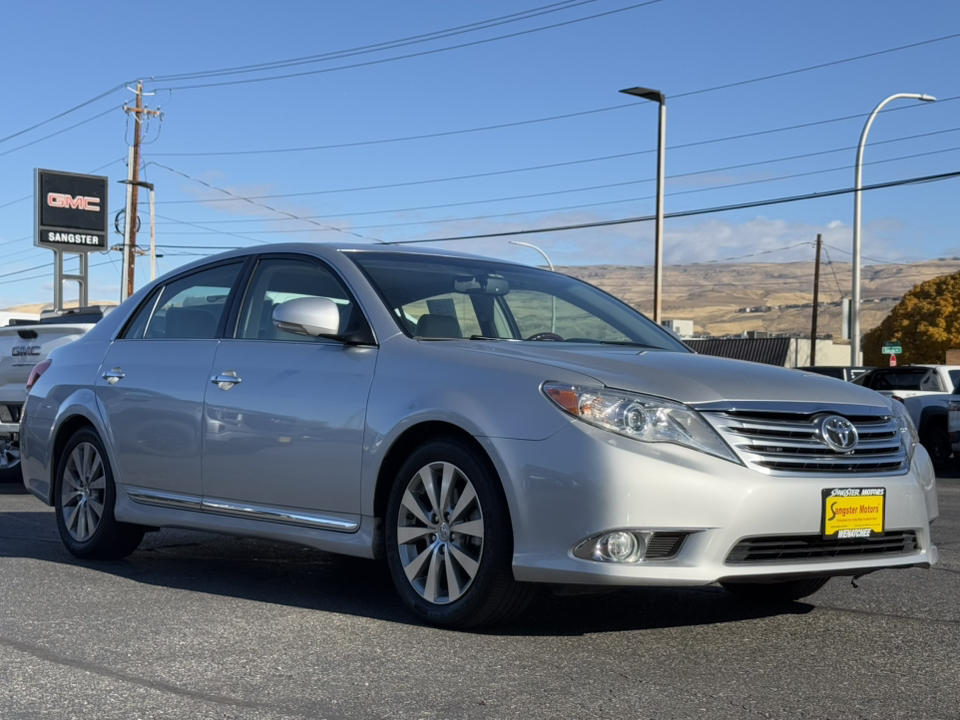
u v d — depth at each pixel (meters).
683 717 3.57
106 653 4.32
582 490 4.35
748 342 77.94
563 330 5.68
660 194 28.98
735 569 4.41
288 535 5.43
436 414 4.77
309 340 5.54
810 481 4.50
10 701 3.69
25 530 7.94
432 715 3.57
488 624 4.72
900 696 3.84
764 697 3.80
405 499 4.94
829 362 79.19
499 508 4.59
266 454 5.48
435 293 5.56
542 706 3.67
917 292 57.50
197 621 4.90
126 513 6.30
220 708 3.63
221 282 6.25
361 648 4.42
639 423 4.39
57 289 39.16
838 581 6.09
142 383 6.26
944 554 7.14
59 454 6.92
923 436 17.59
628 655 4.36
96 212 39.53
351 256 5.73
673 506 4.32
